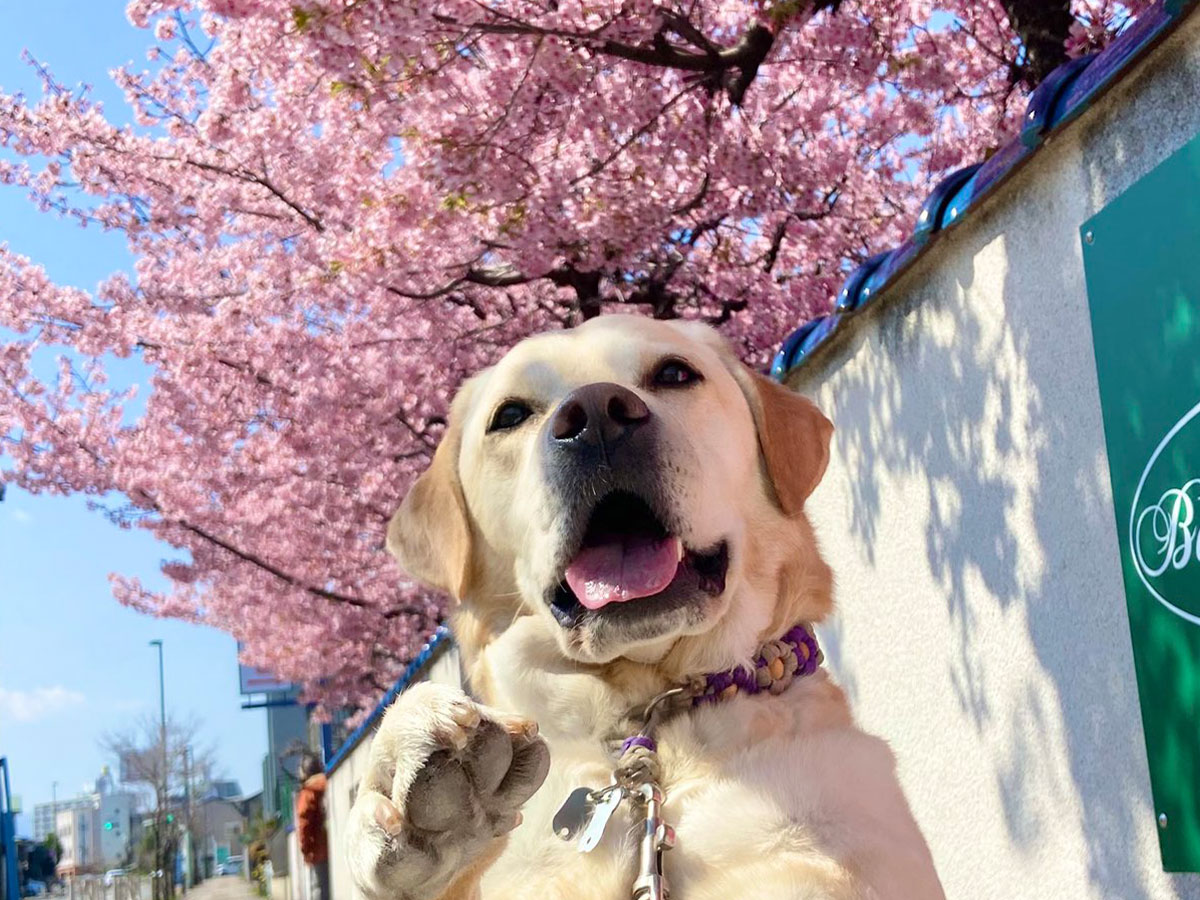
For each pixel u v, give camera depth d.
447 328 1.64
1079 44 1.17
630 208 1.31
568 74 1.18
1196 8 0.38
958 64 1.45
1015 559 0.51
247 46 1.29
